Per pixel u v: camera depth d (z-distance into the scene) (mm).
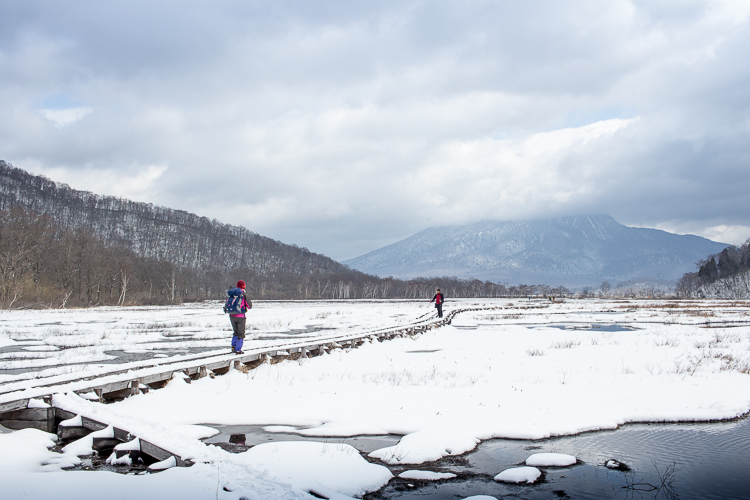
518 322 38750
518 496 5707
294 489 5203
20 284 66812
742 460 6953
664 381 12062
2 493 5238
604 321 38719
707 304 78188
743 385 11500
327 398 10250
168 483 5469
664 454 7223
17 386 9102
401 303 115562
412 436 7656
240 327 14602
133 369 11469
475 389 11133
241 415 9047
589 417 8875
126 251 116188
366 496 5676
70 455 6906
